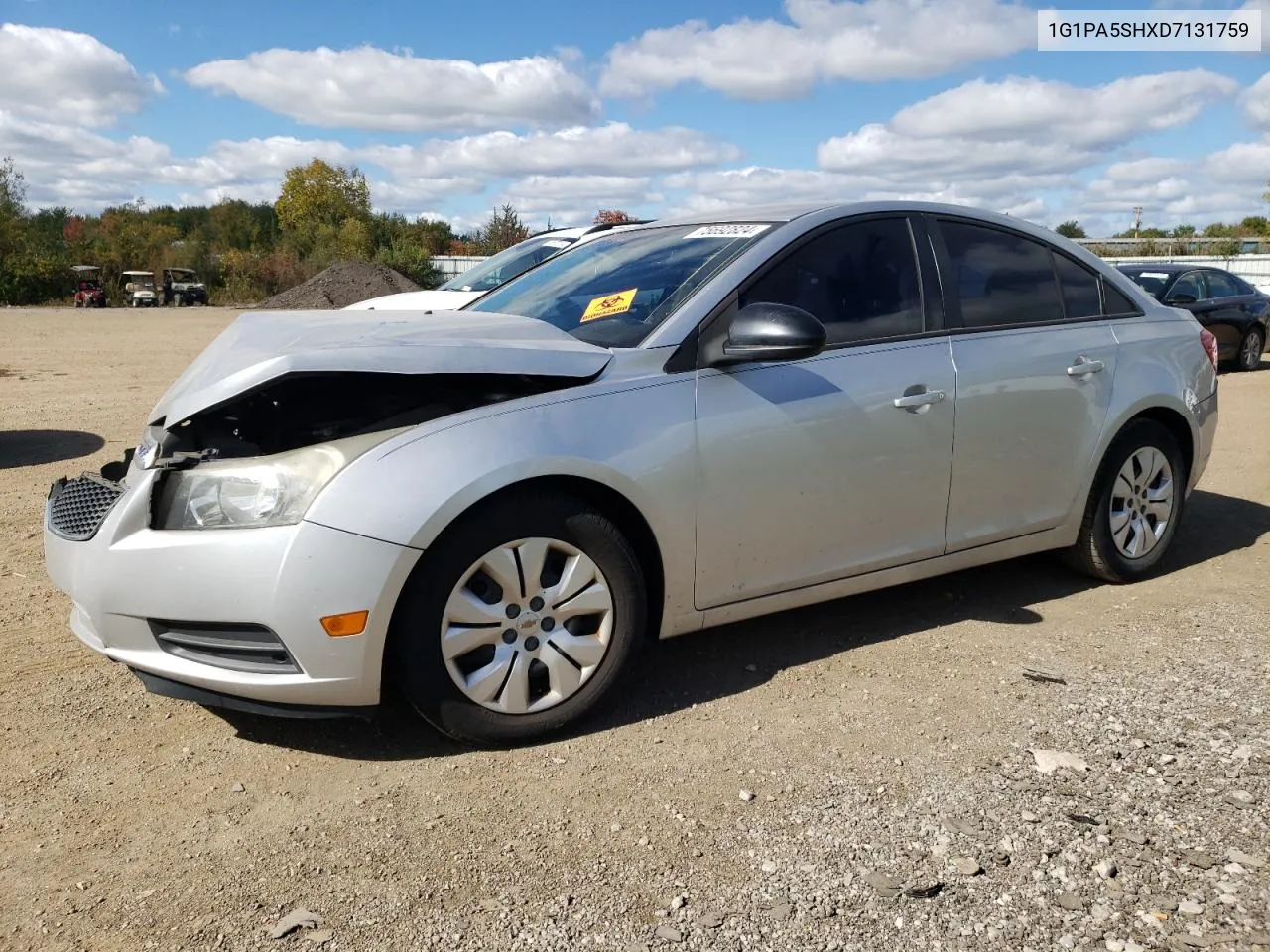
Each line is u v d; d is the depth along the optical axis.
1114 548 4.63
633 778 2.99
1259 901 2.35
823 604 4.50
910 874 2.48
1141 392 4.54
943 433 3.92
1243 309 14.40
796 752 3.13
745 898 2.41
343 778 3.02
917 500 3.91
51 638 4.12
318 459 2.95
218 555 2.88
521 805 2.85
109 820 2.80
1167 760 3.02
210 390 3.00
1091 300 4.60
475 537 3.03
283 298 30.16
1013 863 2.52
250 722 3.40
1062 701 3.46
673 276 3.73
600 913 2.36
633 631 3.32
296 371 2.90
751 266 3.63
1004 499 4.19
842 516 3.72
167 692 3.04
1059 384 4.27
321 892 2.46
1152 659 3.81
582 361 3.28
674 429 3.32
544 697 3.22
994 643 4.01
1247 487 6.84
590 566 3.22
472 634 3.08
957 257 4.16
